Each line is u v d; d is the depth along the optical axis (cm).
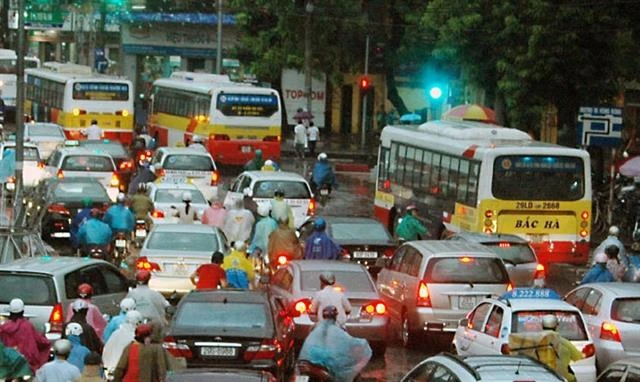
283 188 6556
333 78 12231
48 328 3428
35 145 8000
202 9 15038
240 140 9600
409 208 5653
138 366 2856
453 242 4456
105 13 14750
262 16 12350
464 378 2383
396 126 7031
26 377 2838
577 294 3856
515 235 5350
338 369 3256
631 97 8938
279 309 3672
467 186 5878
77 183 6269
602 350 3612
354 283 4034
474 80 8750
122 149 8250
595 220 7369
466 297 4184
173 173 7544
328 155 11419
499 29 8231
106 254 5316
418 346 4291
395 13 12125
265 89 9612
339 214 7812
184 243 4738
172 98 10406
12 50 14200
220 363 3262
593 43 7750
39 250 4703
